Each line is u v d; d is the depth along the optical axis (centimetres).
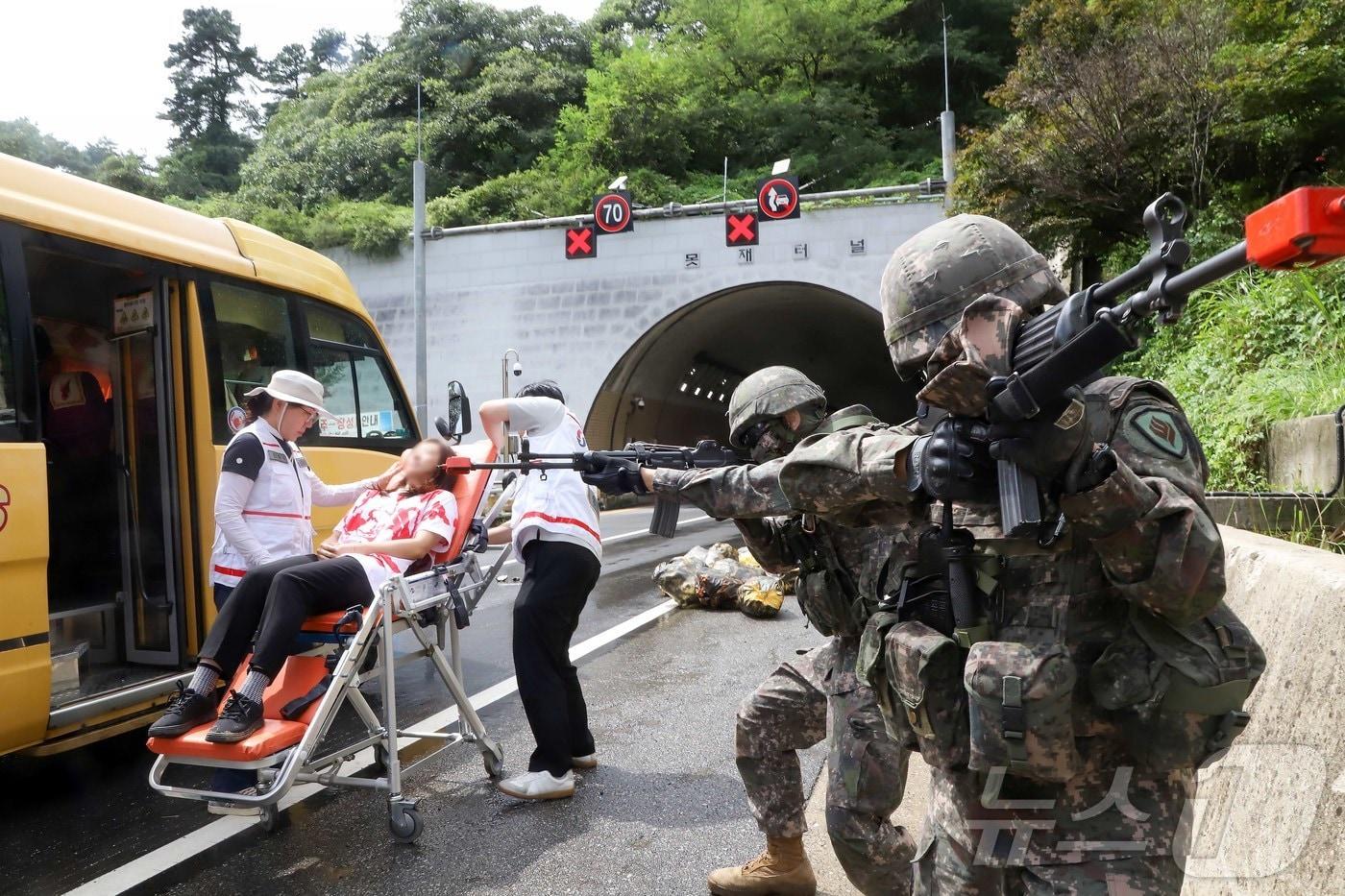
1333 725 176
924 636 163
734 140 3212
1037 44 1148
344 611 366
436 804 383
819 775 400
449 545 428
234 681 334
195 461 489
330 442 605
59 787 421
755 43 3303
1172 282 114
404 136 3312
